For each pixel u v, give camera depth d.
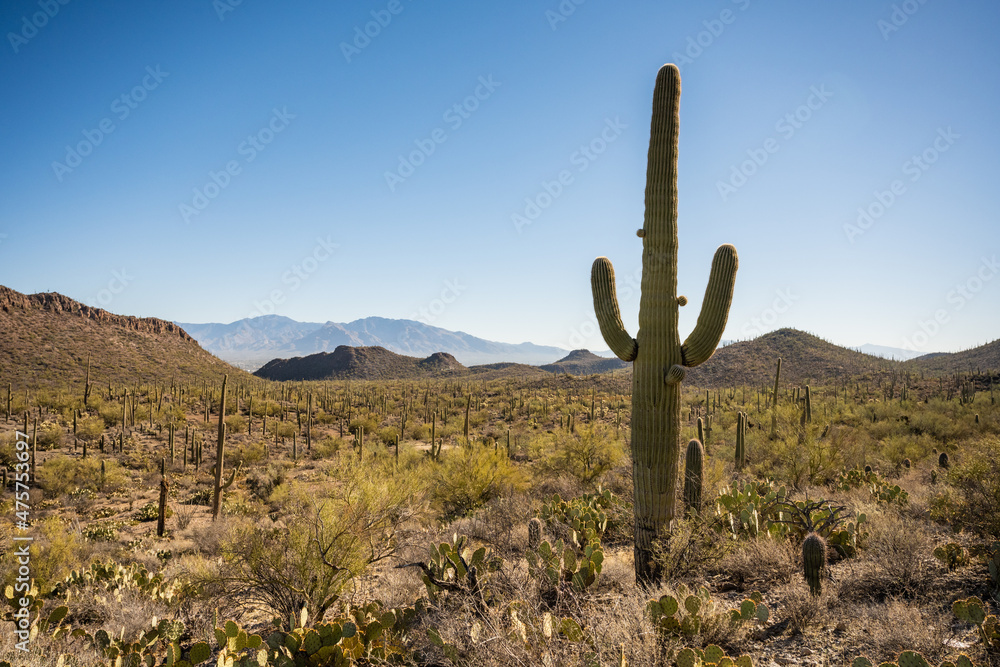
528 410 57.38
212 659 5.73
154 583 8.36
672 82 6.79
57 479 25.97
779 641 4.71
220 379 96.75
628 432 21.25
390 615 5.02
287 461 35.78
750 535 7.66
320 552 6.77
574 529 7.73
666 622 4.57
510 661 3.88
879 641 4.35
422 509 10.12
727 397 46.72
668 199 6.73
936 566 5.98
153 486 28.44
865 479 13.05
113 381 76.38
